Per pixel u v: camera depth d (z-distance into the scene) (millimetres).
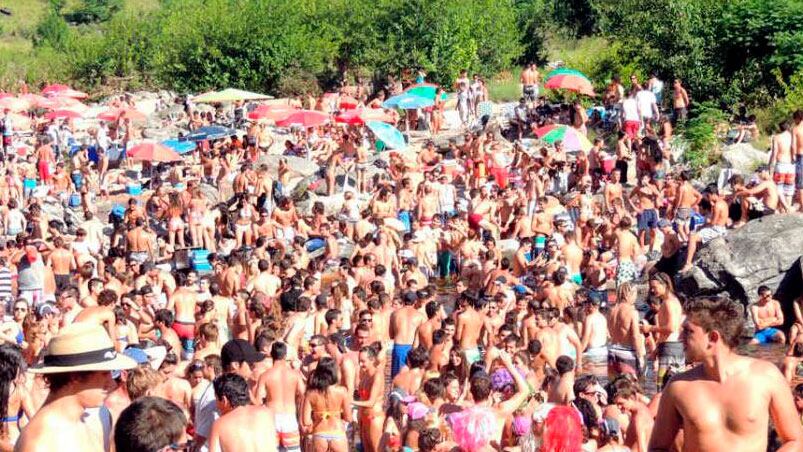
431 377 11828
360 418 12211
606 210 24250
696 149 28234
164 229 26188
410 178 27312
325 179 29922
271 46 47719
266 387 10773
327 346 12281
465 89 37719
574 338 13945
